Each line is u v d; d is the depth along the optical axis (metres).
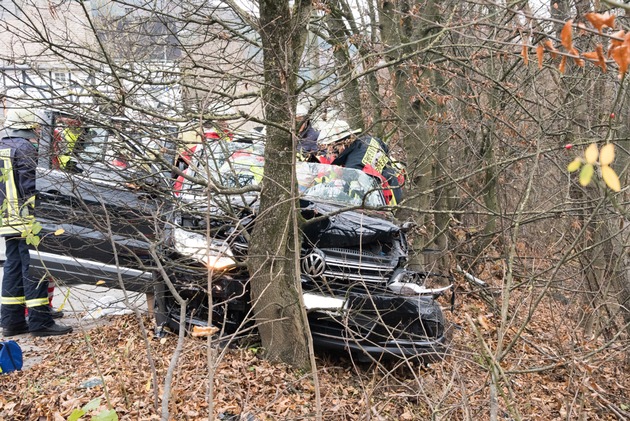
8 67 5.80
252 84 6.00
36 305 6.17
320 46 8.30
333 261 5.46
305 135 7.02
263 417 4.39
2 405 4.55
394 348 5.25
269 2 4.83
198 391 4.66
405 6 7.92
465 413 3.71
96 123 5.06
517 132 6.25
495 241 7.29
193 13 6.81
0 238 9.47
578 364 4.29
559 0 5.43
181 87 6.13
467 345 5.42
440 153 8.26
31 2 5.71
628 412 5.16
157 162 5.15
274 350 5.32
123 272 6.09
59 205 5.98
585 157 1.80
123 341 5.83
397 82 7.93
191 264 5.46
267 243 5.16
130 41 6.63
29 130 6.00
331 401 4.81
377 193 6.65
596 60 2.08
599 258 5.95
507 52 5.46
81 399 4.50
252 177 6.44
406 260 5.95
